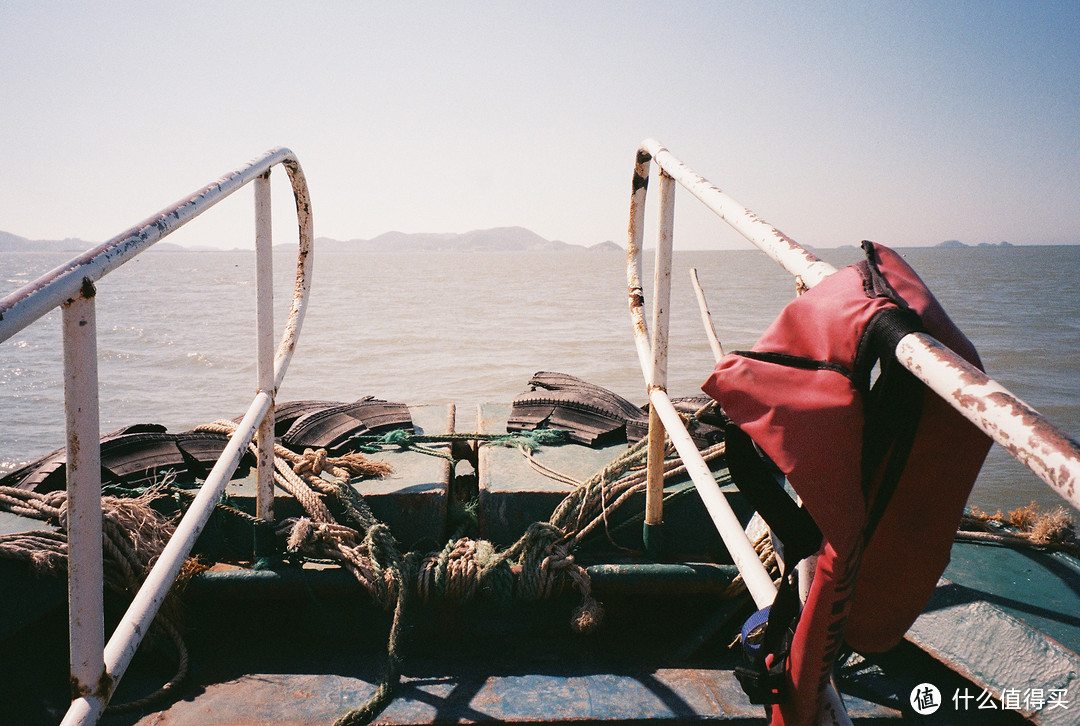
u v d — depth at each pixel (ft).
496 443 12.18
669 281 8.49
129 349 81.05
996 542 9.18
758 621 4.93
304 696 8.07
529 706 7.80
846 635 4.43
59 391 59.06
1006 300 153.79
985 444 3.69
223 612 9.18
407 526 10.05
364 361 71.87
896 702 7.77
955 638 7.50
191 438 11.21
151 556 8.71
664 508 9.81
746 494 4.59
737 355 3.98
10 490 9.64
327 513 9.56
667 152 7.82
